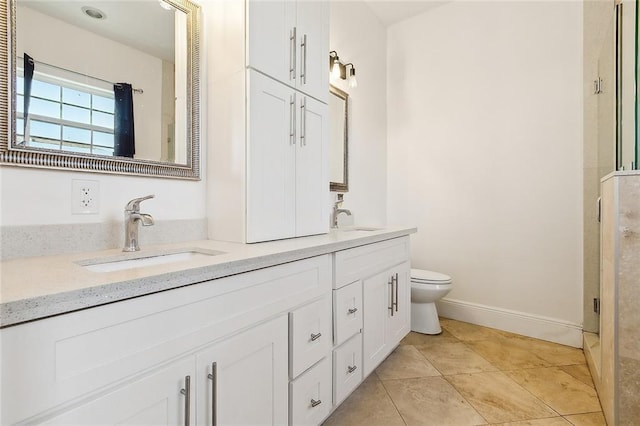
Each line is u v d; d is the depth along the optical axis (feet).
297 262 3.74
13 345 1.67
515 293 7.81
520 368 6.07
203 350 2.65
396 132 9.70
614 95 5.85
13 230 2.96
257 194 4.22
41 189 3.14
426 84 9.17
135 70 3.91
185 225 4.39
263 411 3.25
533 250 7.58
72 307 1.89
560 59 7.24
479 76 8.32
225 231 4.37
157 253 3.59
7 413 1.65
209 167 4.60
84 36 3.47
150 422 2.28
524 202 7.69
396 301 6.27
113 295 2.06
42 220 3.14
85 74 3.47
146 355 2.26
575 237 7.07
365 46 8.74
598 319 6.70
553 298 7.32
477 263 8.36
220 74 4.42
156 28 4.13
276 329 3.43
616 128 5.47
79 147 3.41
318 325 4.09
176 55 4.33
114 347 2.08
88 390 1.95
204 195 4.63
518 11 7.75
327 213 5.62
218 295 2.79
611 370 4.23
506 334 7.68
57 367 1.83
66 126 3.31
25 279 2.13
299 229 4.96
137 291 2.19
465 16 8.52
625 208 4.04
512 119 7.85
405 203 9.53
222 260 2.88
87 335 1.96
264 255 3.22
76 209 3.38
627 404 4.02
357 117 8.45
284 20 4.65
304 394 3.82
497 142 8.06
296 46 4.85
